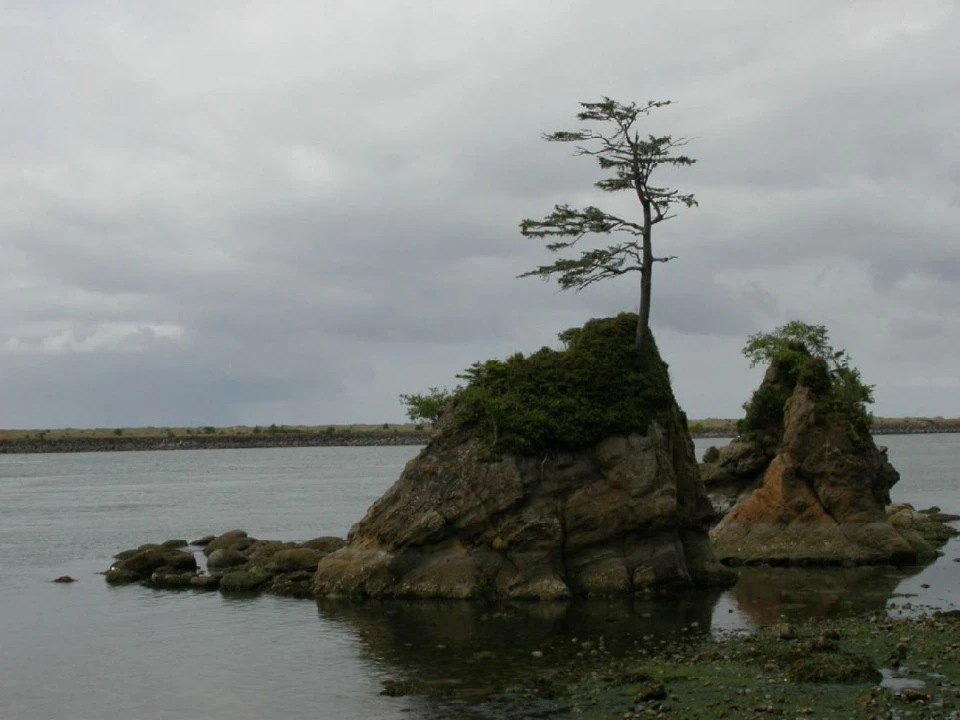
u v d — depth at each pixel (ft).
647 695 102.58
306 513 346.74
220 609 164.45
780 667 110.73
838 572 192.44
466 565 169.17
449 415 185.57
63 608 168.25
